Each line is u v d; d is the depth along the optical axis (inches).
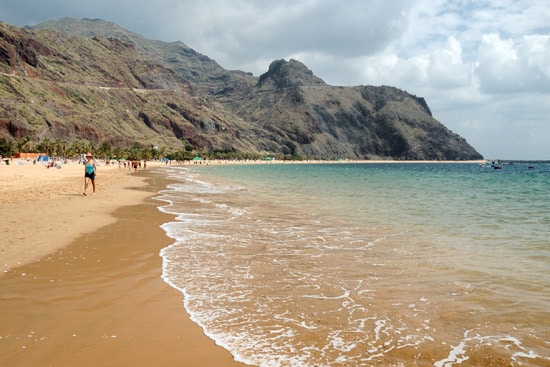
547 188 1919.3
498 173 4677.7
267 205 1060.5
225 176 3334.2
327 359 231.1
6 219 663.1
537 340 255.3
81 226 641.6
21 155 5708.7
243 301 324.2
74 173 2701.8
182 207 981.2
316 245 546.6
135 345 244.8
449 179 2992.1
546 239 594.9
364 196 1368.1
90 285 357.1
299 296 336.8
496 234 637.9
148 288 354.0
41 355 228.5
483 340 255.4
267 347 245.4
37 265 411.8
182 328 270.8
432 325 278.7
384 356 234.8
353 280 382.9
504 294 341.1
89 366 219.1
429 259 466.9
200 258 466.6
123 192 1360.7
